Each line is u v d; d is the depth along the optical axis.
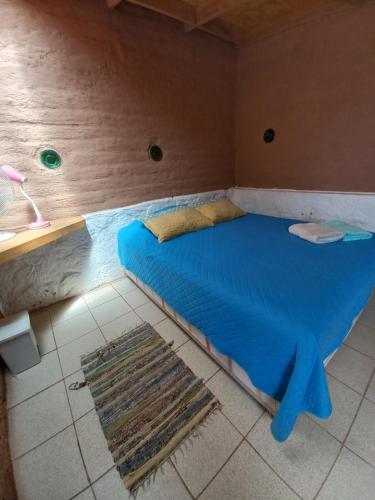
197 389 1.30
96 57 1.82
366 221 2.10
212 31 2.25
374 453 0.98
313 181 2.40
